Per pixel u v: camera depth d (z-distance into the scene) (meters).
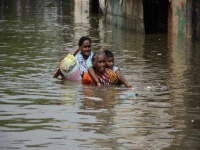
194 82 10.27
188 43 17.20
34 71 11.39
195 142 6.27
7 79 10.36
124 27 22.44
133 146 6.09
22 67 11.92
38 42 17.27
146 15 21.75
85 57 10.66
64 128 6.82
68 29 22.14
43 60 13.09
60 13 31.05
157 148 6.02
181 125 7.02
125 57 13.95
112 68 10.16
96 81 9.93
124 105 8.16
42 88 9.50
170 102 8.41
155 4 21.75
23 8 35.00
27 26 23.14
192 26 18.08
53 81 10.26
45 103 8.25
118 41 17.88
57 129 6.77
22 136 6.46
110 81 9.99
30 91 9.20
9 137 6.41
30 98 8.62
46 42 17.30
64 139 6.35
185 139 6.39
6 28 22.11
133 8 21.31
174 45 16.69
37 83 10.00
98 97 8.76
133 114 7.57
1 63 12.48
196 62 13.07
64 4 38.81
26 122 7.10
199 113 7.69
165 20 21.42
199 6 17.75
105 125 6.97
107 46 16.41
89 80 10.02
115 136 6.48
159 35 19.88
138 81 10.37
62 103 8.26
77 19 27.23
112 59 10.16
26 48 15.61
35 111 7.71
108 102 8.36
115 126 6.93
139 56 14.18
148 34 20.33
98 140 6.31
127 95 8.92
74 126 6.91
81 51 10.70
